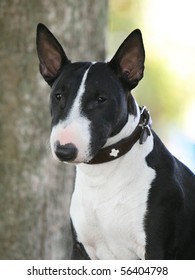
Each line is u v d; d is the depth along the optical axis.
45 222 9.43
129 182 6.86
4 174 9.31
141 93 17.92
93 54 9.62
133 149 6.86
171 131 18.55
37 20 9.25
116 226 6.90
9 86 9.26
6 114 9.27
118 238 6.96
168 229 6.94
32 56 9.25
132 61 6.83
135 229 6.88
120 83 6.74
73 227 7.23
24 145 9.30
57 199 9.48
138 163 6.88
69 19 9.37
